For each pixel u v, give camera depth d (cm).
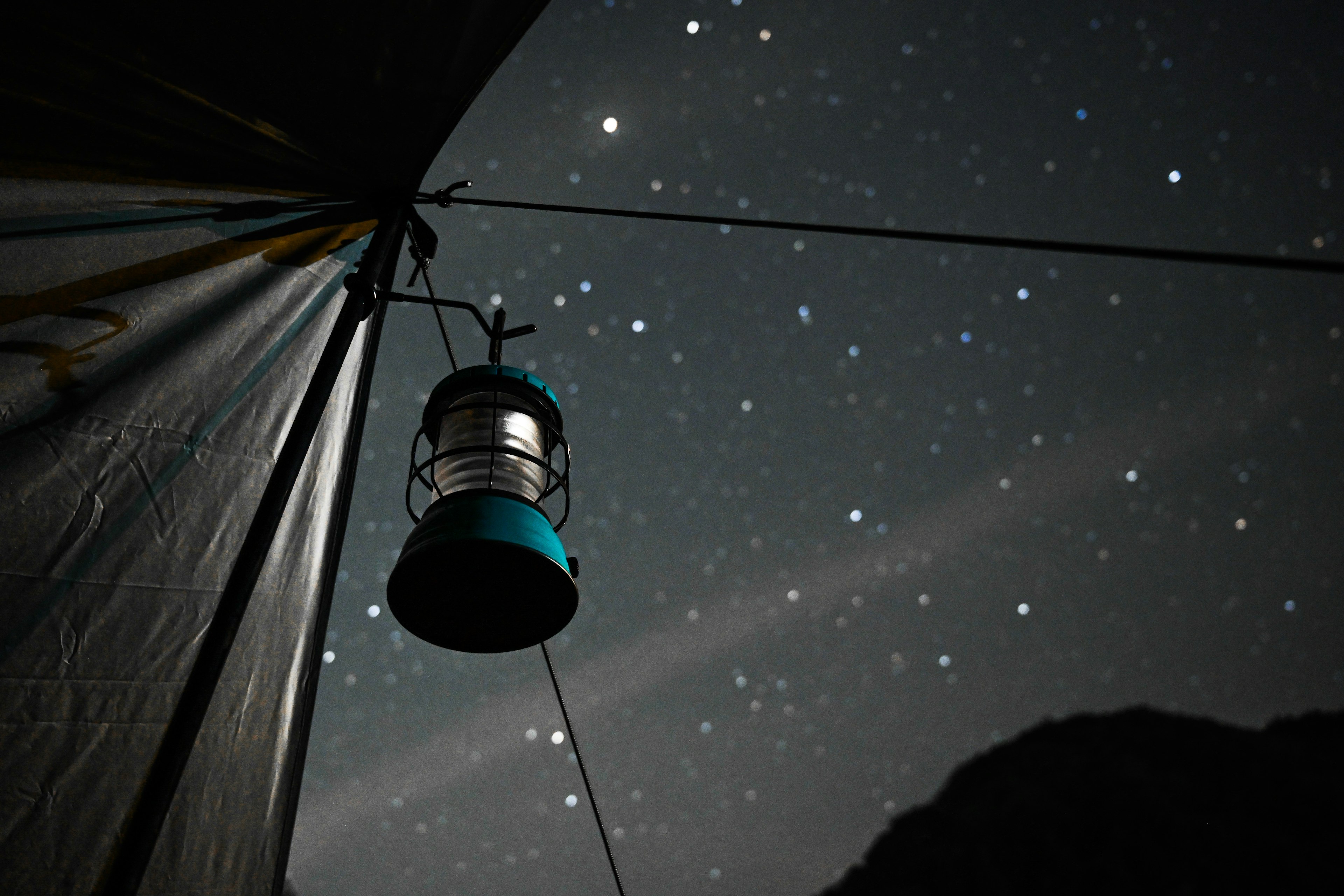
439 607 131
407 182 168
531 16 158
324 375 117
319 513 160
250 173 155
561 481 153
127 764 114
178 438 132
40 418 119
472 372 156
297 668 153
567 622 134
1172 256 94
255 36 144
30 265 124
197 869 128
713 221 141
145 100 141
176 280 139
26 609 112
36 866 103
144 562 124
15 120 128
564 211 158
